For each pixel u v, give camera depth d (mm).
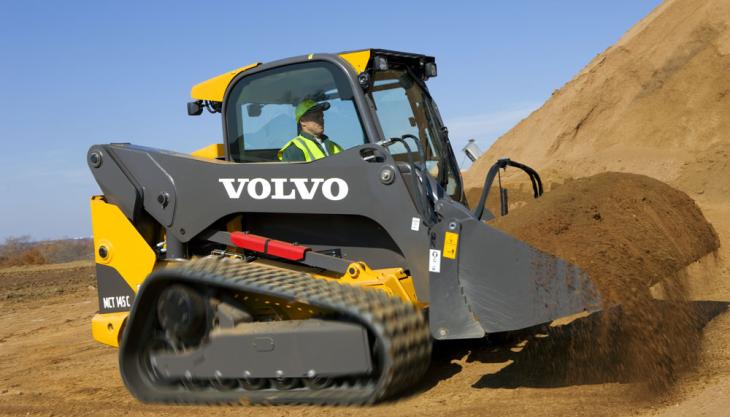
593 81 28250
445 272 4324
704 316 5883
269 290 4273
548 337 5789
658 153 23250
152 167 5395
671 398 4059
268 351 4395
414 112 5457
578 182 5066
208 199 5164
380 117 5062
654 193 5172
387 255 4844
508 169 27344
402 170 4707
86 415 4883
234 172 5059
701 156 19438
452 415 4078
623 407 3980
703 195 18188
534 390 4441
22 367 6973
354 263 4703
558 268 4074
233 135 5461
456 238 4297
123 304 5562
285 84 5246
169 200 5309
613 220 4602
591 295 4012
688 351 4680
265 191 4934
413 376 4305
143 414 4715
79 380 6094
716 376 4355
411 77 5543
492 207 15641
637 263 4355
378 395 4184
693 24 25578
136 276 5504
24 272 20844
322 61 5082
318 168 4766
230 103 5465
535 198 5410
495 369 5039
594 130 26703
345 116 5000
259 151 5359
